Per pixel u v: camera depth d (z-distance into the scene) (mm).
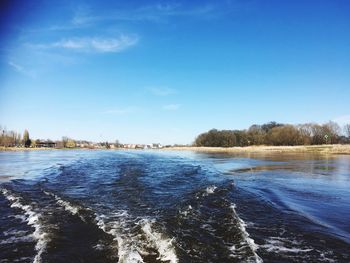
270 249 9438
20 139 158125
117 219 11867
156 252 8719
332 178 28000
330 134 134500
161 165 35938
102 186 19469
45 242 9523
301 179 27312
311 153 86500
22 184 21266
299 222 12508
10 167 38281
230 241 9891
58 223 11531
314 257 8859
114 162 40531
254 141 157375
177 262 8094
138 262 7961
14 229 10992
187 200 15227
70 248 9109
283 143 141000
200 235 10375
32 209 13641
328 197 18500
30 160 54375
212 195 17109
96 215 12391
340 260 8680
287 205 15930
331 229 11625
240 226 11344
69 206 13898
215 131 178875
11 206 14422
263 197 17844
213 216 12648
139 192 17359
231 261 8398
